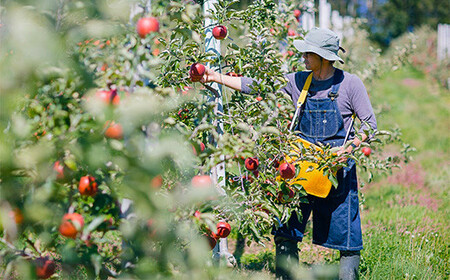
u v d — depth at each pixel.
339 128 2.90
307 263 3.79
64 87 1.75
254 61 3.08
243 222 2.72
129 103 1.70
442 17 35.19
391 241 4.14
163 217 1.87
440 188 6.33
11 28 1.59
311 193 2.83
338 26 7.41
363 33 7.29
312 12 5.70
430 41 17.69
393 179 6.70
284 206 2.84
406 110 11.55
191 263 1.91
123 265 1.91
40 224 1.84
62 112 1.73
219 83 2.94
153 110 1.80
